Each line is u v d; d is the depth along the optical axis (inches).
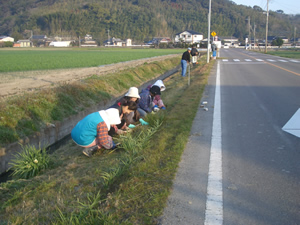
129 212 123.0
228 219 120.0
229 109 322.0
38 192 153.3
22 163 201.5
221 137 225.9
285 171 164.1
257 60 1162.6
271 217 120.8
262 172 163.6
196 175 160.2
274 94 407.8
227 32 6525.6
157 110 310.3
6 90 422.3
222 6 7180.1
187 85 502.6
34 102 325.7
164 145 203.0
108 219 114.7
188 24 6437.0
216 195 138.8
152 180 150.6
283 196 137.1
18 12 6250.0
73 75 612.4
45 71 707.4
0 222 128.0
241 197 137.0
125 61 1048.8
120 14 5693.9
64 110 356.2
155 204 128.0
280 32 6127.0
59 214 123.0
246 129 246.4
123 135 235.6
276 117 283.9
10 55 1606.8
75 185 156.9
